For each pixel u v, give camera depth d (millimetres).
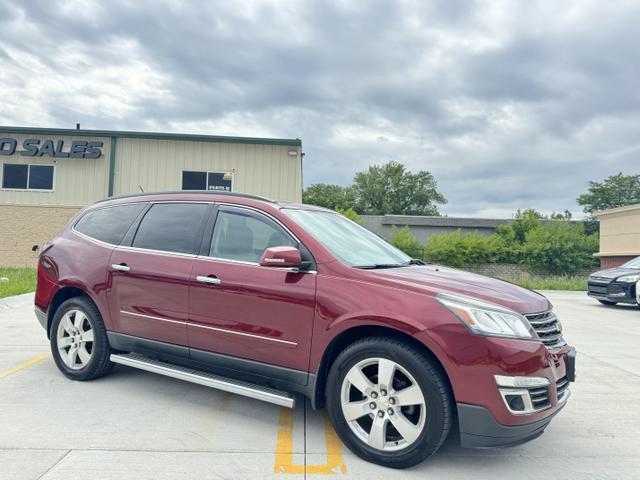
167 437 3514
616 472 3236
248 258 3871
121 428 3645
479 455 3449
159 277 4180
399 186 75438
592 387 5305
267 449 3381
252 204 4090
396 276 3422
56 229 20422
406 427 3102
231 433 3639
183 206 4445
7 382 4695
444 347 2992
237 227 4051
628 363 6465
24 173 20438
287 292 3551
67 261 4871
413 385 3094
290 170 20594
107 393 4445
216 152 20469
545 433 3947
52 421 3732
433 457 3385
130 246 4539
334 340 3375
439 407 3004
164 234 4402
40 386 4594
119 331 4453
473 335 2979
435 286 3289
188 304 4004
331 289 3422
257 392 3607
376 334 3352
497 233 35188
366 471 3107
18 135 20344
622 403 4762
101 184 20469
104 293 4531
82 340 4750
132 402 4230
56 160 20438
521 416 2951
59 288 4863
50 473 2902
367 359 3258
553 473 3199
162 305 4156
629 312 12438
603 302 14312
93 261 4672
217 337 3844
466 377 2953
